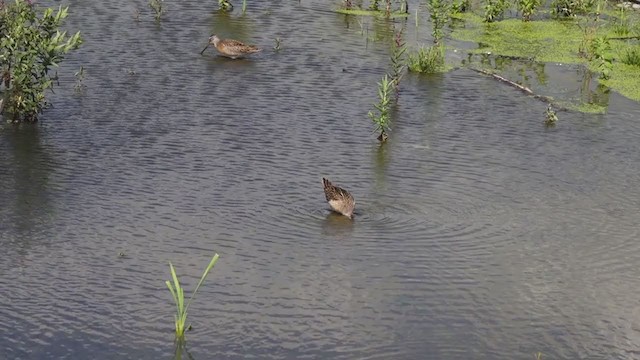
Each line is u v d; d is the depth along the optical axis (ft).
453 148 59.52
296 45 79.36
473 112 66.03
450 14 90.84
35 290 42.01
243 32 82.28
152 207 50.21
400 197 52.42
